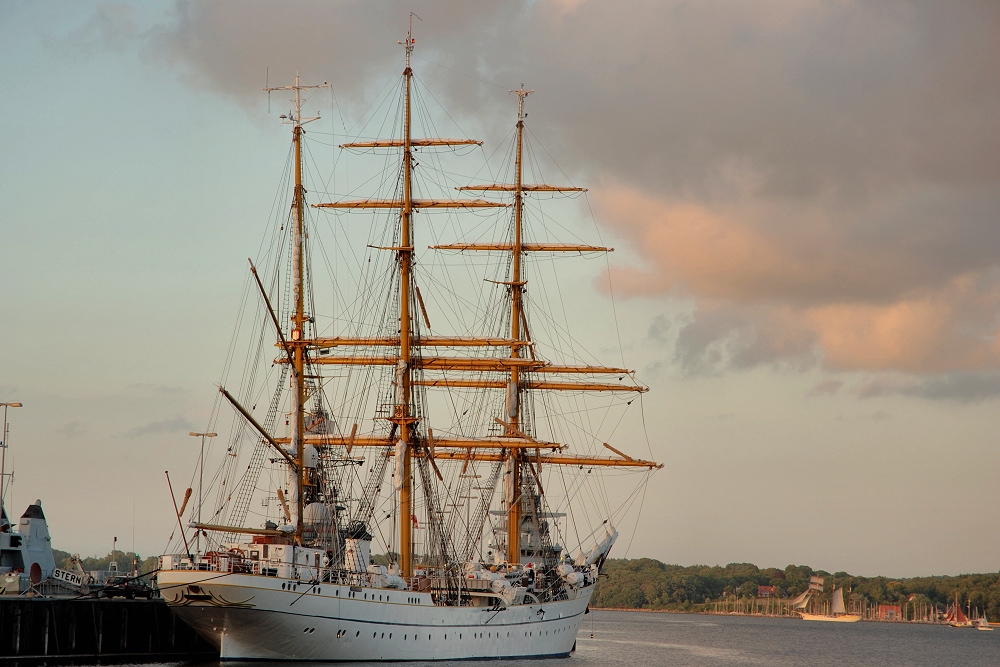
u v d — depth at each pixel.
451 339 176.75
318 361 142.88
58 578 135.00
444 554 147.62
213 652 140.25
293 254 133.50
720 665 193.38
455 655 135.75
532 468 180.62
